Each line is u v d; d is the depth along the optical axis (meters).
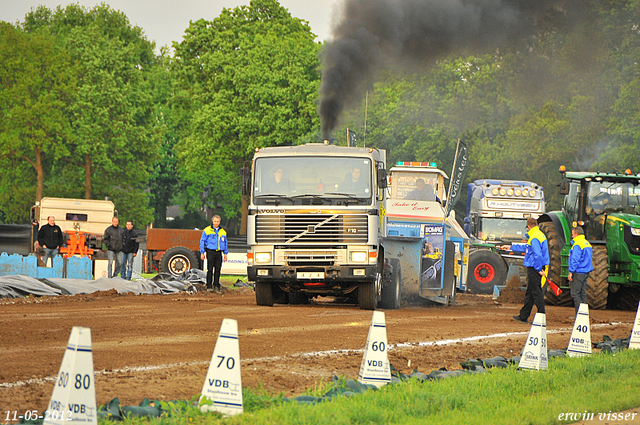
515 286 54.59
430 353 22.91
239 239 93.62
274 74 129.00
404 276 42.94
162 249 70.19
